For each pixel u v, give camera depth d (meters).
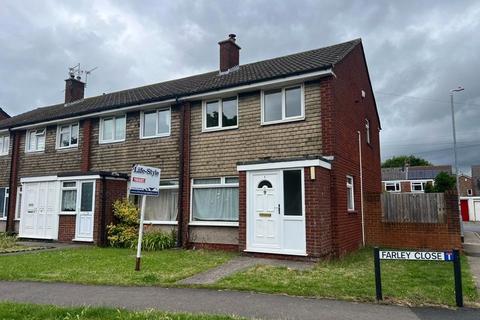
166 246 13.27
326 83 11.80
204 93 13.80
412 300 6.56
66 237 14.92
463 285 7.67
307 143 11.96
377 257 6.67
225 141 13.55
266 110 12.98
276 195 10.89
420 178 56.62
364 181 15.52
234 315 5.55
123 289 7.30
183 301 6.45
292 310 5.95
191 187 14.05
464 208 44.25
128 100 16.19
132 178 9.08
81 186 14.88
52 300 6.52
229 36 16.72
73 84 22.50
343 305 6.25
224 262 10.08
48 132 18.73
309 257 10.15
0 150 21.09
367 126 16.97
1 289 7.31
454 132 22.72
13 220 19.23
